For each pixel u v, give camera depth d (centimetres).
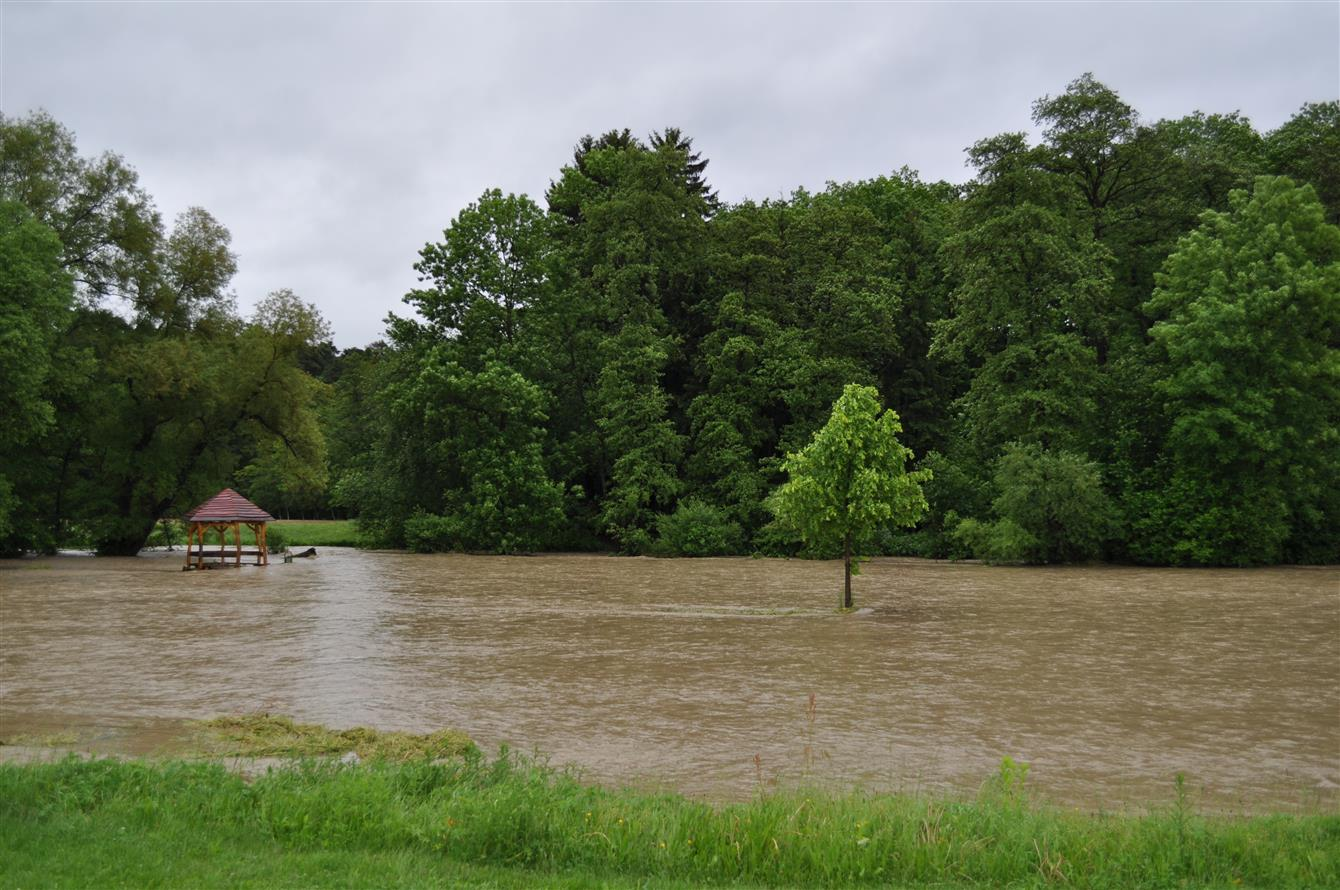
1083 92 5325
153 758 1184
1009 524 4656
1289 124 5691
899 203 6862
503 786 921
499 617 2712
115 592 3453
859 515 2834
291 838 828
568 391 6250
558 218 6556
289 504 9662
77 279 5278
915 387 6141
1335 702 1586
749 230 6247
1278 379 4544
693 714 1491
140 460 5303
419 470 5947
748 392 5834
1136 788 1116
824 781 1133
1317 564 4778
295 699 1602
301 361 10831
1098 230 5453
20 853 744
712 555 5397
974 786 1119
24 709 1524
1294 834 845
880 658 2019
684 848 803
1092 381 4975
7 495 4728
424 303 5966
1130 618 2678
